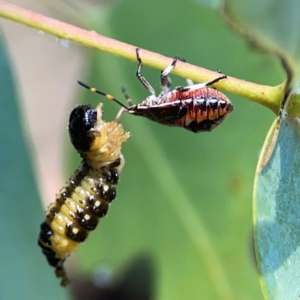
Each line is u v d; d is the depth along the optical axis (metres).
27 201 0.10
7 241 0.10
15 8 0.09
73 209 0.09
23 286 0.10
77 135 0.09
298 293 0.08
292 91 0.08
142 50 0.09
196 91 0.09
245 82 0.08
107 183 0.09
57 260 0.10
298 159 0.08
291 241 0.08
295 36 0.09
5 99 0.10
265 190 0.08
